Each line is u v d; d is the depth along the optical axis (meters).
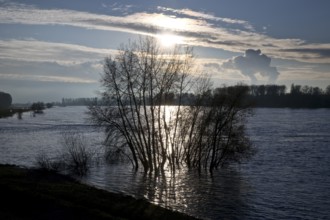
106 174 50.66
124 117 52.69
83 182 44.66
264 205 36.34
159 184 45.31
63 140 89.44
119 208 29.67
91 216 26.59
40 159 54.81
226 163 55.69
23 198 30.50
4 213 26.86
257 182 46.81
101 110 52.84
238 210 34.66
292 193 41.06
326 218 32.72
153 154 53.34
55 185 36.44
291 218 32.62
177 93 53.97
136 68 52.12
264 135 101.56
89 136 97.38
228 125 52.62
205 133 54.00
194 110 54.22
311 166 57.81
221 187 43.97
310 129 118.94
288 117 183.75
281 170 54.78
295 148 77.06
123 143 54.06
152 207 30.62
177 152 55.31
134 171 53.22
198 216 32.62
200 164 54.81
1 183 35.16
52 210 27.72
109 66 51.91
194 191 41.94
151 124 53.59
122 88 52.19
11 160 62.00
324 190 42.44
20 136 102.06
